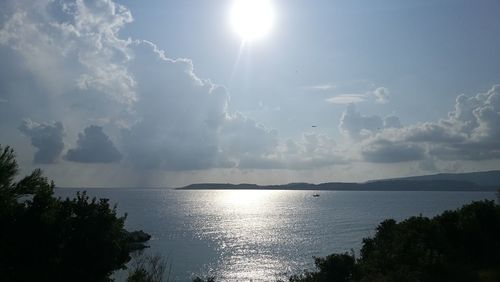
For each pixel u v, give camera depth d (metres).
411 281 27.36
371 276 30.80
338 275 37.28
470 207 41.41
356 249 97.50
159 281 26.92
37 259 23.89
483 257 34.75
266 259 86.12
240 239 116.44
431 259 30.05
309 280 39.19
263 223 163.12
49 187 26.12
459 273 29.50
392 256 32.19
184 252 92.62
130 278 25.77
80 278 24.55
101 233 26.00
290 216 197.12
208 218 185.00
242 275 72.62
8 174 24.83
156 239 113.75
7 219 24.05
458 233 36.84
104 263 25.44
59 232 24.67
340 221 168.12
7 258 23.62
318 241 112.12
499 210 40.84
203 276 70.81
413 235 35.22
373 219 174.50
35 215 24.31
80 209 26.39
